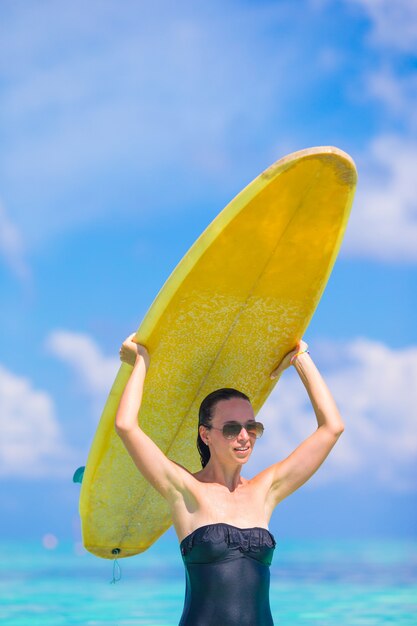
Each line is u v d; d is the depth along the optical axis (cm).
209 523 366
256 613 359
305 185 365
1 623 768
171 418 432
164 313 394
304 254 392
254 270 392
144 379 392
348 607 870
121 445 419
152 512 452
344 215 381
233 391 393
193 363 418
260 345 420
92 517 449
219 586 357
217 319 405
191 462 452
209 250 382
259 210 372
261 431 391
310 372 415
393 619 773
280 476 390
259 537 367
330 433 395
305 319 414
